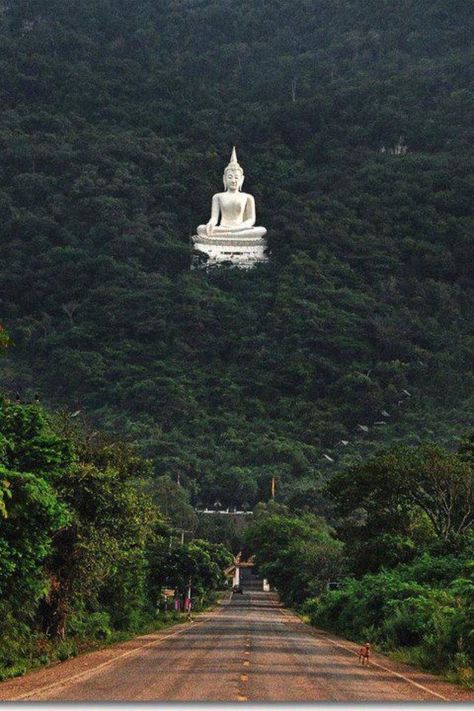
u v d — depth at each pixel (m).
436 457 195.50
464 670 101.38
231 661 118.88
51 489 99.81
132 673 101.50
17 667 101.62
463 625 113.44
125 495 134.50
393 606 161.62
